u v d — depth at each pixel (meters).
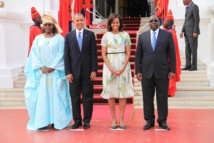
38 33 7.61
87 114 5.66
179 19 9.39
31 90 5.63
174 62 5.30
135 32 10.83
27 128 5.73
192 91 7.58
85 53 5.44
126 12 18.34
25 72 5.70
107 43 5.38
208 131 5.38
